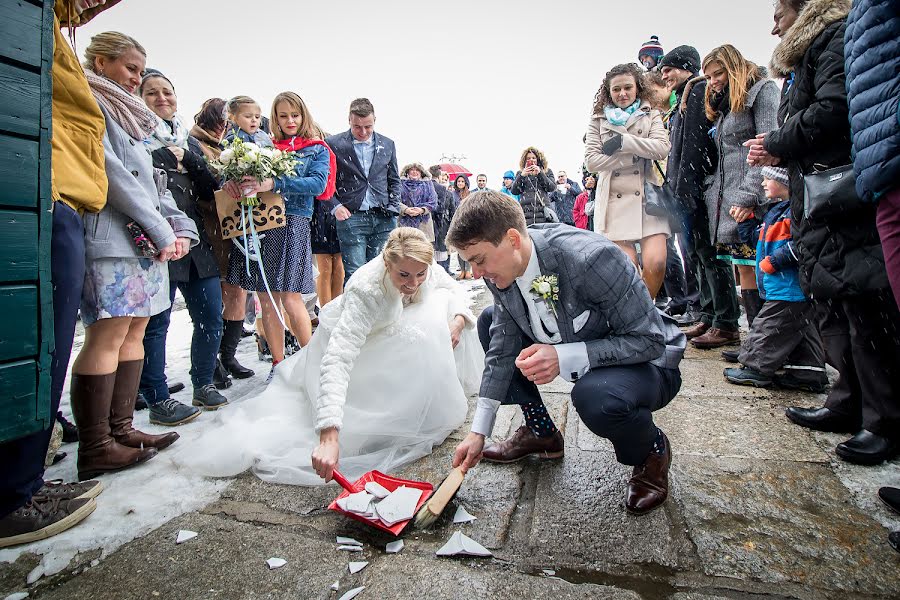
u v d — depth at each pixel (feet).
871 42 4.96
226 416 8.03
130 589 4.54
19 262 4.36
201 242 9.54
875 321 6.11
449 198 30.81
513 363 6.02
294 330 10.61
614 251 5.13
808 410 7.53
